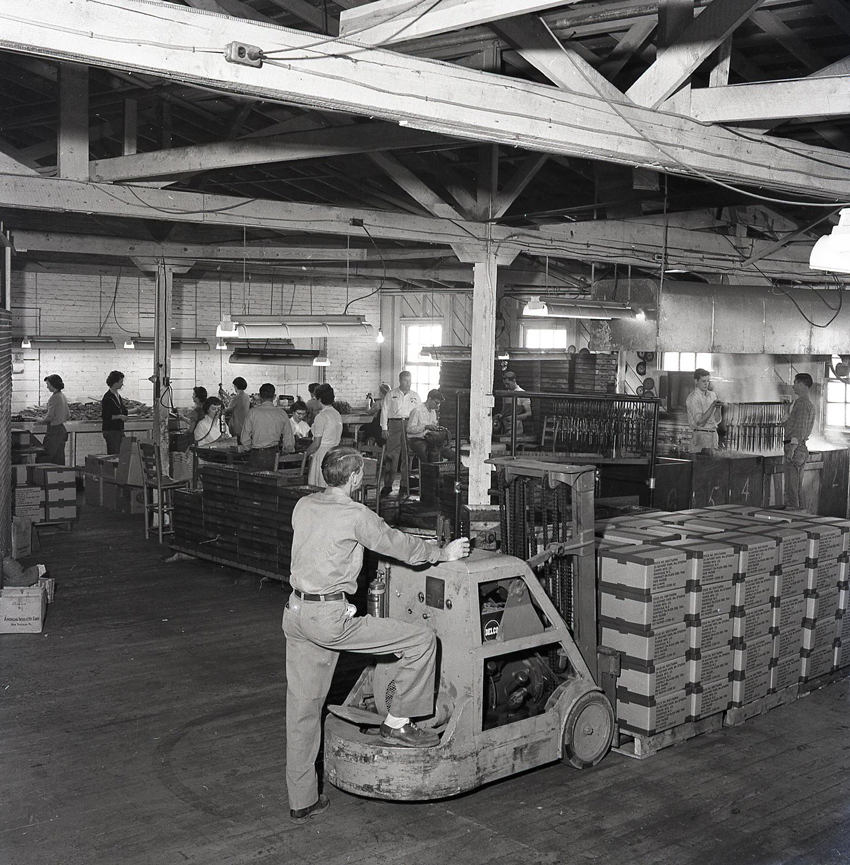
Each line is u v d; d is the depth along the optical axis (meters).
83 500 14.94
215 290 19.08
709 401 11.33
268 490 9.14
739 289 10.91
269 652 7.23
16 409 16.78
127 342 17.14
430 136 6.54
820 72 5.09
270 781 5.02
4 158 7.05
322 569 4.42
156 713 5.95
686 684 5.54
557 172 10.95
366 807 4.75
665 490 10.19
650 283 10.34
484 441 9.49
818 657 6.49
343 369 21.11
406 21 4.11
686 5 5.00
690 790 4.96
